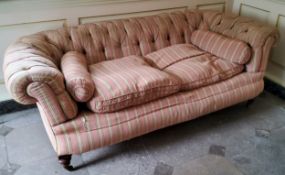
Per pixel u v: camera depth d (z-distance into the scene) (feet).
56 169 5.36
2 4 6.07
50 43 6.00
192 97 5.81
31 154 5.74
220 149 5.89
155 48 7.04
